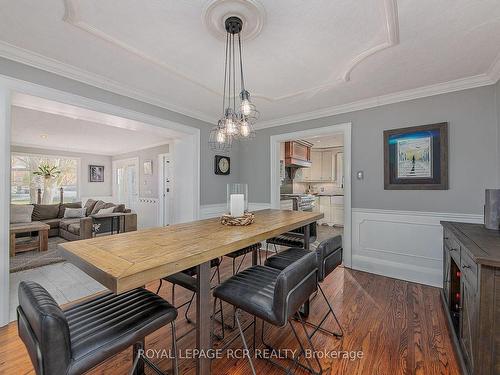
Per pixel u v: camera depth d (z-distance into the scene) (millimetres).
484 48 1847
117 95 2574
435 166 2557
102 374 1396
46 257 3605
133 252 1054
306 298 1230
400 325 1868
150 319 999
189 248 1117
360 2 1394
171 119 3156
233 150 4176
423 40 1745
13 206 4734
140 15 1505
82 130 4492
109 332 904
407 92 2662
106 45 1833
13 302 2252
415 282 2684
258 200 4059
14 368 1422
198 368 1204
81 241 1258
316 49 1870
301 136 3553
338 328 1831
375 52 1900
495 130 2268
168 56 1981
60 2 1399
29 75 1977
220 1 1389
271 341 1701
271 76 2334
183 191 3662
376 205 2939
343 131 3168
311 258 1303
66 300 2314
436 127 2543
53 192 6363
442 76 2314
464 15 1489
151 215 6141
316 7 1431
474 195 2373
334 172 7117
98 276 854
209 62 2074
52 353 703
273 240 2523
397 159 2781
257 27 1598
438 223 2561
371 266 2979
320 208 6590
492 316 1102
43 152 6094
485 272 1113
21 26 1610
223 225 1700
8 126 1869
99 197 7148
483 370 1117
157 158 5977
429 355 1539
